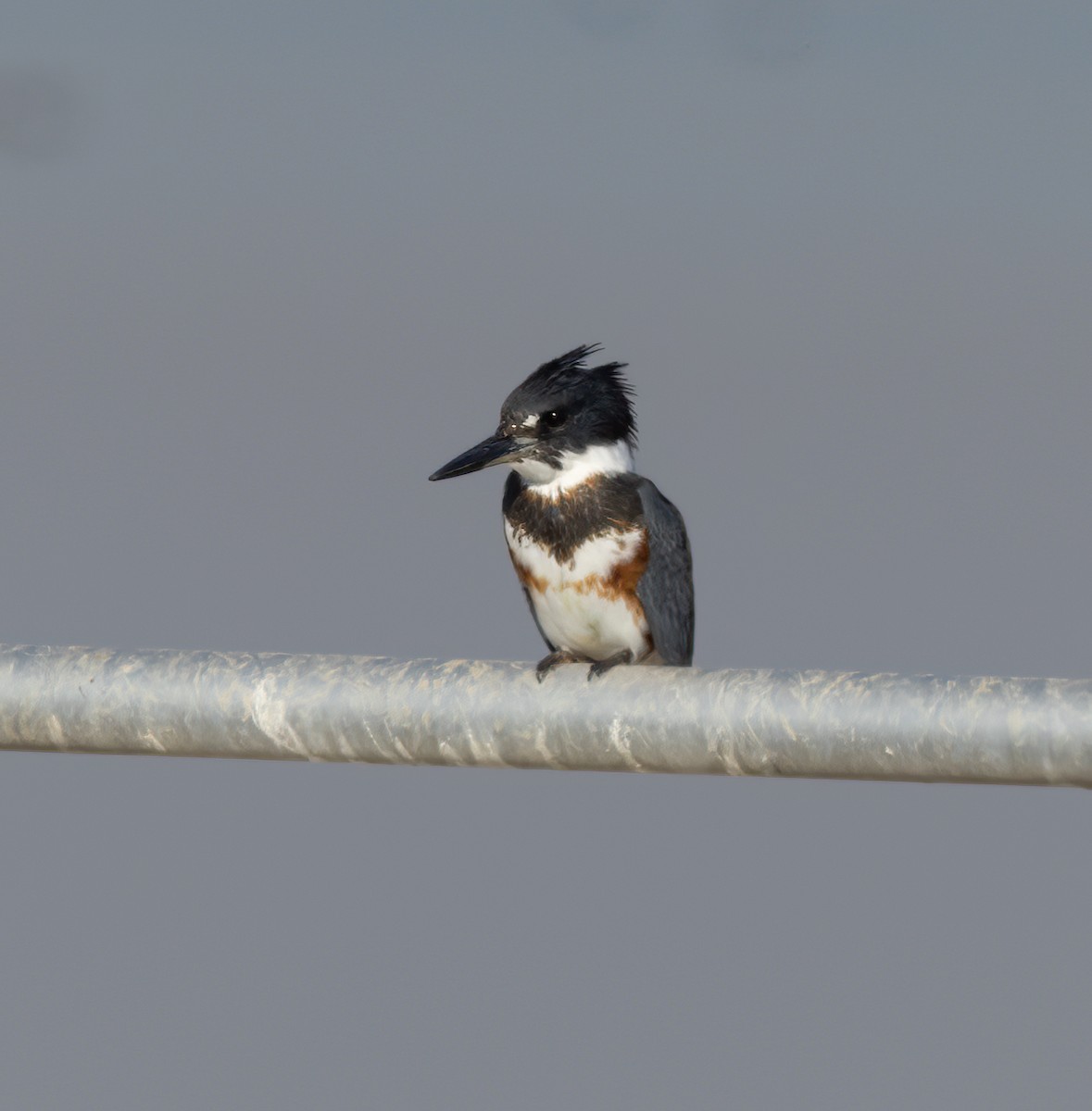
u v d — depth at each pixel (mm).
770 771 7082
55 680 7555
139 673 7527
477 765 7402
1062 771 6672
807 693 6949
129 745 7586
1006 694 6723
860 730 6855
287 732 7457
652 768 7230
